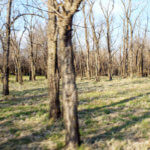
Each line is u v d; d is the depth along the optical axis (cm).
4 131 465
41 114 613
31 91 1262
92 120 535
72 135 340
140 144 368
